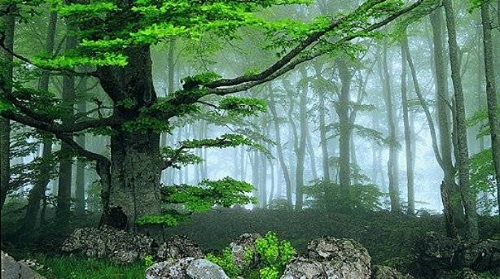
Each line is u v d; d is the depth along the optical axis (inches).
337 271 359.9
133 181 513.7
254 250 405.1
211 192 497.7
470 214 616.7
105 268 406.3
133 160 516.1
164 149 566.3
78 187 1067.9
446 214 646.5
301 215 1017.5
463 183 627.2
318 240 401.7
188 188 511.8
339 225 886.4
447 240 573.0
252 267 397.1
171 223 470.6
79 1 457.7
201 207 463.5
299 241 809.5
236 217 1058.1
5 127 465.1
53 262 418.0
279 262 390.6
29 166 622.8
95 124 497.0
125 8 380.2
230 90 493.0
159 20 352.2
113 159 525.0
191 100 490.3
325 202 1106.7
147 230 506.0
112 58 307.4
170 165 559.5
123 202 509.4
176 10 341.1
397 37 825.5
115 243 467.5
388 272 394.3
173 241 459.2
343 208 1036.5
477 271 529.7
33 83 1240.2
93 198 1171.9
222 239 829.8
